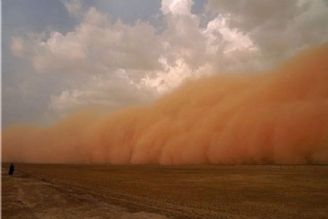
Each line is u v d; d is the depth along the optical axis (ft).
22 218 38.17
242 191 56.44
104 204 45.24
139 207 42.65
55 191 59.00
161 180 77.97
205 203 45.03
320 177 71.82
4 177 89.66
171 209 41.27
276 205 43.16
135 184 70.23
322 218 36.45
